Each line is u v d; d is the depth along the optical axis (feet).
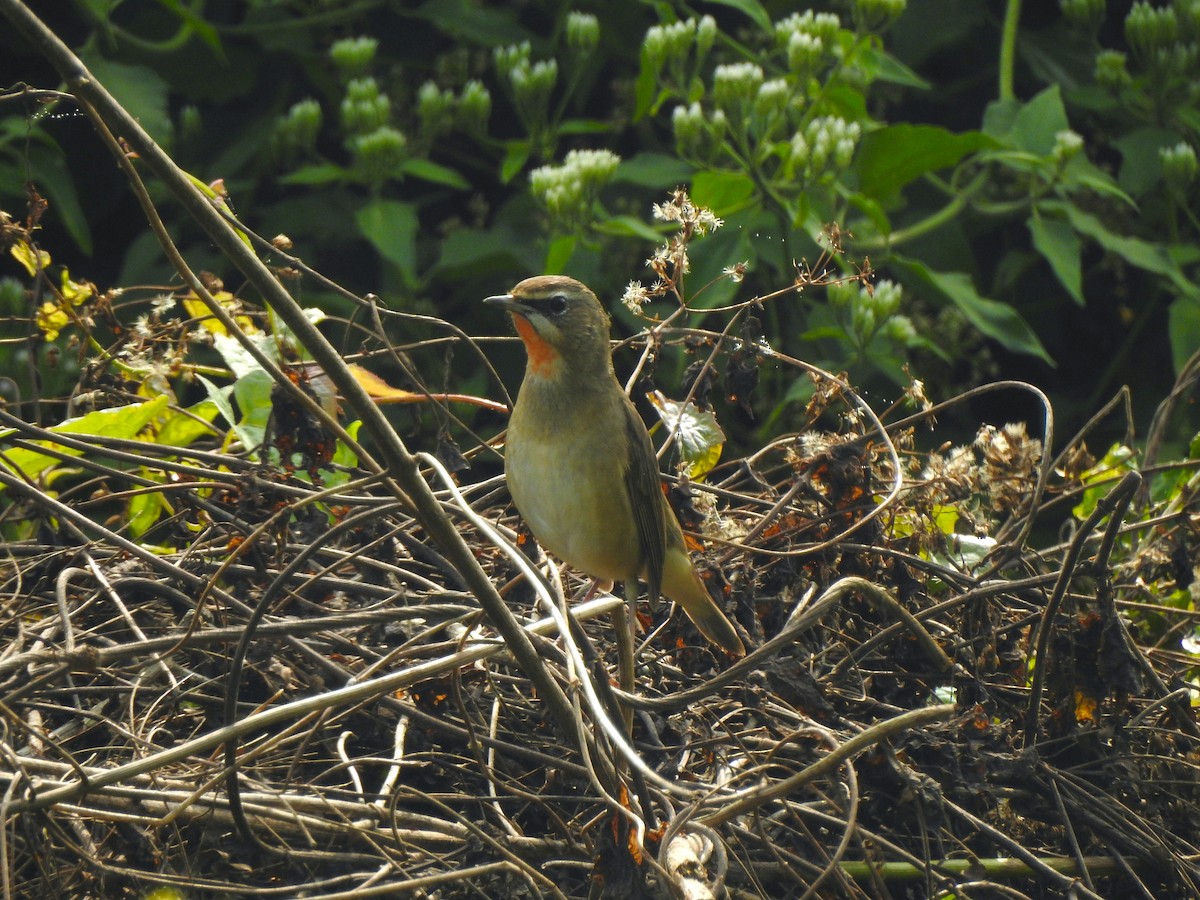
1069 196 41.86
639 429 20.75
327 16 40.81
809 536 21.84
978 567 22.53
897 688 20.15
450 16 42.27
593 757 16.35
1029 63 44.47
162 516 25.88
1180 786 20.58
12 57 40.04
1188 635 25.22
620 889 15.30
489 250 38.17
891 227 41.14
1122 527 24.81
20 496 22.17
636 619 21.80
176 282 36.58
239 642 16.58
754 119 34.24
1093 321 44.60
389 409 36.63
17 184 35.19
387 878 16.62
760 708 19.40
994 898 18.44
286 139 38.83
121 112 13.48
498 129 45.16
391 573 21.36
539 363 20.45
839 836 18.69
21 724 15.72
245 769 17.74
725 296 33.55
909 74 37.96
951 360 36.24
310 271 21.89
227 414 23.31
